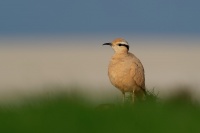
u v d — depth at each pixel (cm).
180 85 1588
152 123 1321
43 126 1306
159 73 6397
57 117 1357
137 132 1286
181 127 1306
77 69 6812
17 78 5741
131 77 1888
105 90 1666
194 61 7994
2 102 1520
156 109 1446
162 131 1291
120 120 1338
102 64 7519
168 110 1436
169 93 1564
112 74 1920
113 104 1538
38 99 1520
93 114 1377
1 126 1310
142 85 1905
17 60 8056
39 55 8944
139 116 1372
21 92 1570
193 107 1471
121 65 1903
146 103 1591
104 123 1321
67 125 1312
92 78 5750
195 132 1298
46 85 1597
